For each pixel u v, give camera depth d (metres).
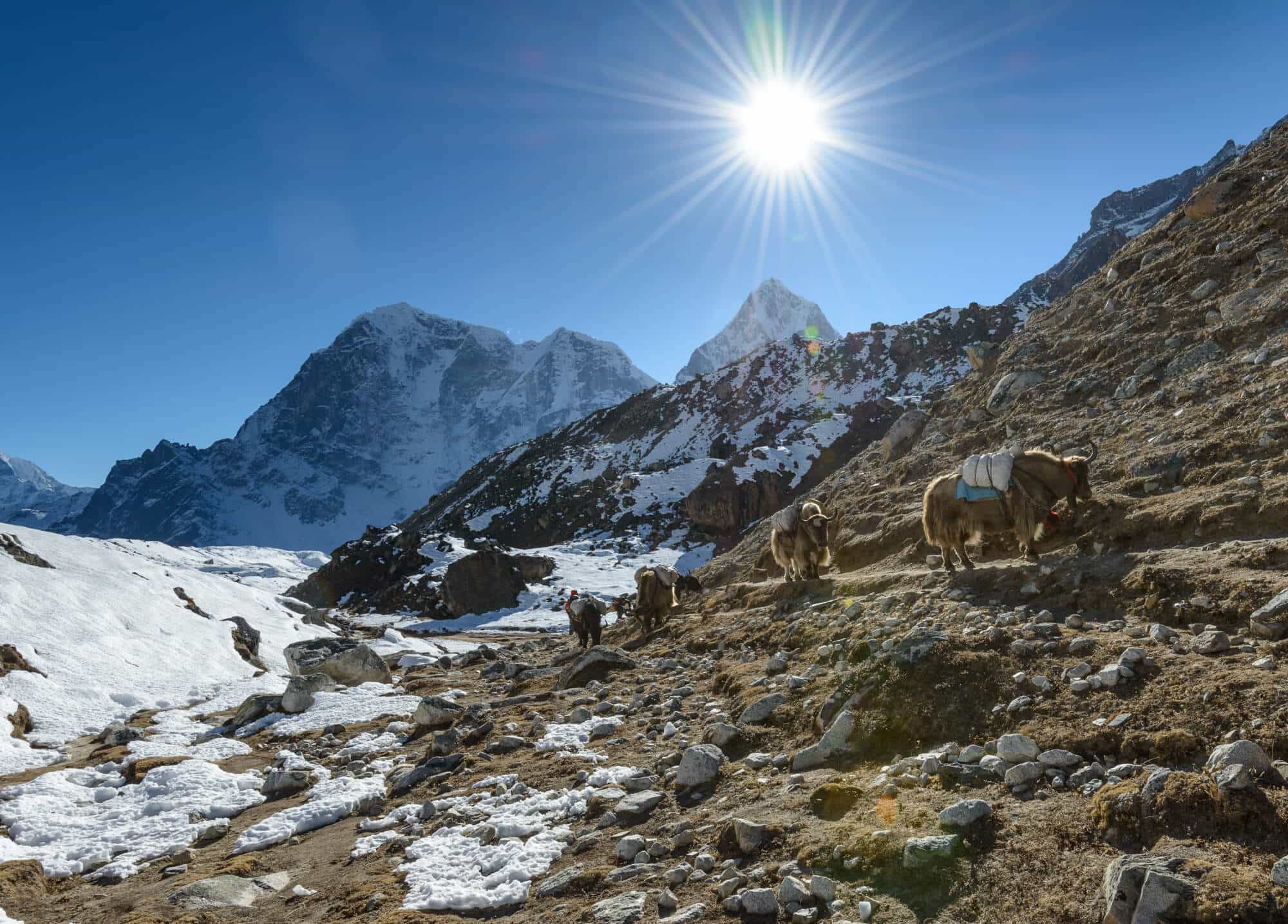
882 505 18.27
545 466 120.75
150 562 29.77
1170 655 5.97
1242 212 18.22
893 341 117.44
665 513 83.62
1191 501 9.41
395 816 7.98
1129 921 3.40
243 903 6.32
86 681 16.88
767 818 5.60
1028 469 10.14
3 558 21.45
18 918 6.71
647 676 12.85
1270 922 3.06
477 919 5.34
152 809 9.67
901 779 5.57
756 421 111.56
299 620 32.06
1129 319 18.14
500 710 12.43
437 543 70.25
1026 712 5.90
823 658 9.17
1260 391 11.67
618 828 6.44
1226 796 3.84
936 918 3.99
